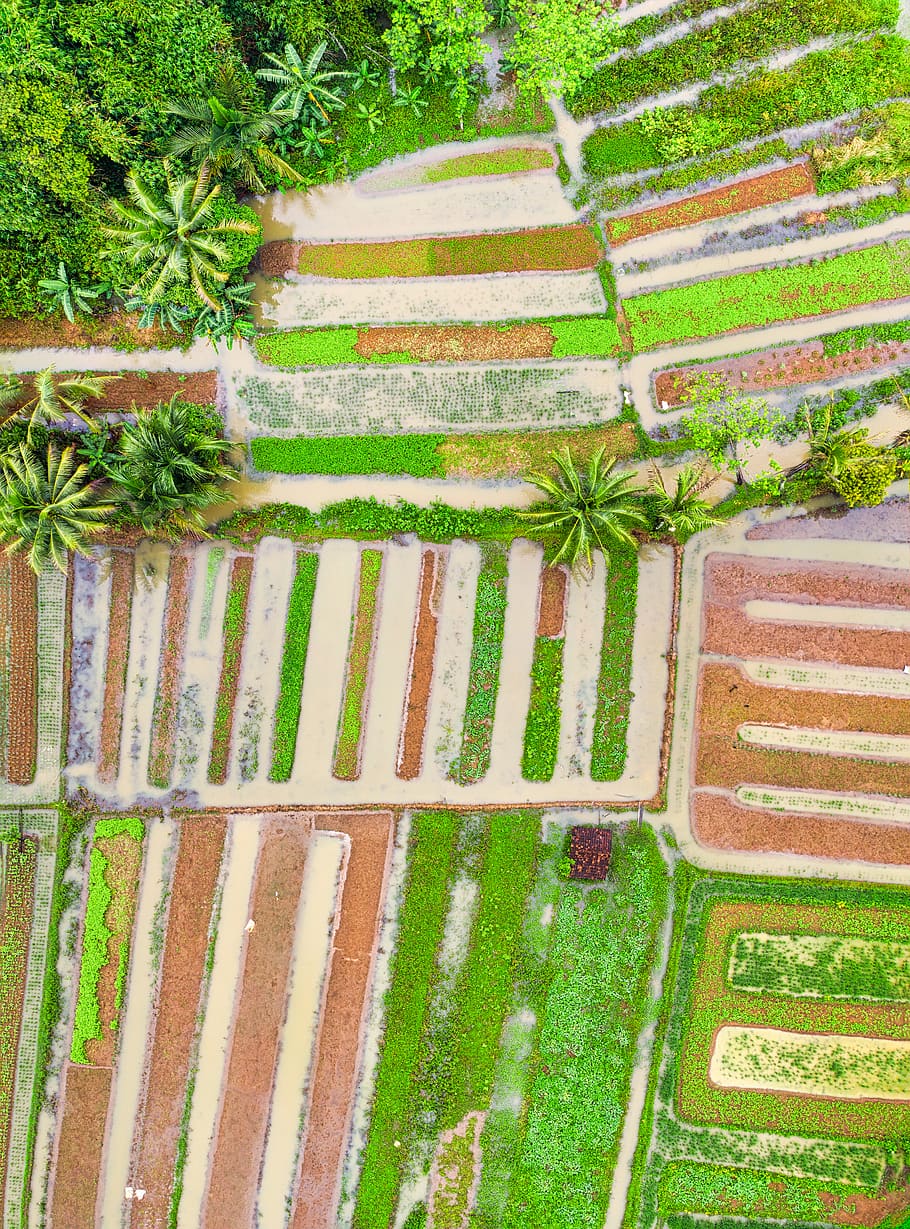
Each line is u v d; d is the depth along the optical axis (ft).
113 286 88.28
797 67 88.99
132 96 76.02
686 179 89.66
